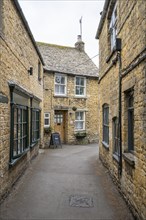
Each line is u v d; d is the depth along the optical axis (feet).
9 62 20.15
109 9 26.25
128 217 15.56
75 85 59.00
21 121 25.68
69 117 57.72
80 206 17.44
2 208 16.83
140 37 14.62
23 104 26.03
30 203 17.97
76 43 68.80
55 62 57.82
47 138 53.42
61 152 45.62
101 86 34.76
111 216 15.70
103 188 21.91
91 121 61.77
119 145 20.84
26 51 29.12
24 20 25.75
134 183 15.79
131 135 19.39
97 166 31.96
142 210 13.89
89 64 64.28
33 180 24.53
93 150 48.55
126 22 18.63
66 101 57.06
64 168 30.71
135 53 15.83
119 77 21.07
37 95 41.96
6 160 19.10
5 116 18.81
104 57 31.24
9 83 19.93
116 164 22.35
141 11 14.39
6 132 19.19
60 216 15.66
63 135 58.29
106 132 31.12
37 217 15.48
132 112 19.15
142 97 14.26
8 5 19.71
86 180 24.71
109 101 27.27
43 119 51.93
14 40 22.11
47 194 20.11
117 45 20.67
